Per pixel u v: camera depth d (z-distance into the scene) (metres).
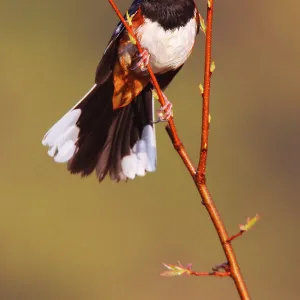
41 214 15.20
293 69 19.09
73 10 19.31
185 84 17.52
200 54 17.75
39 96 18.12
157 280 14.16
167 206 15.19
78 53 19.23
